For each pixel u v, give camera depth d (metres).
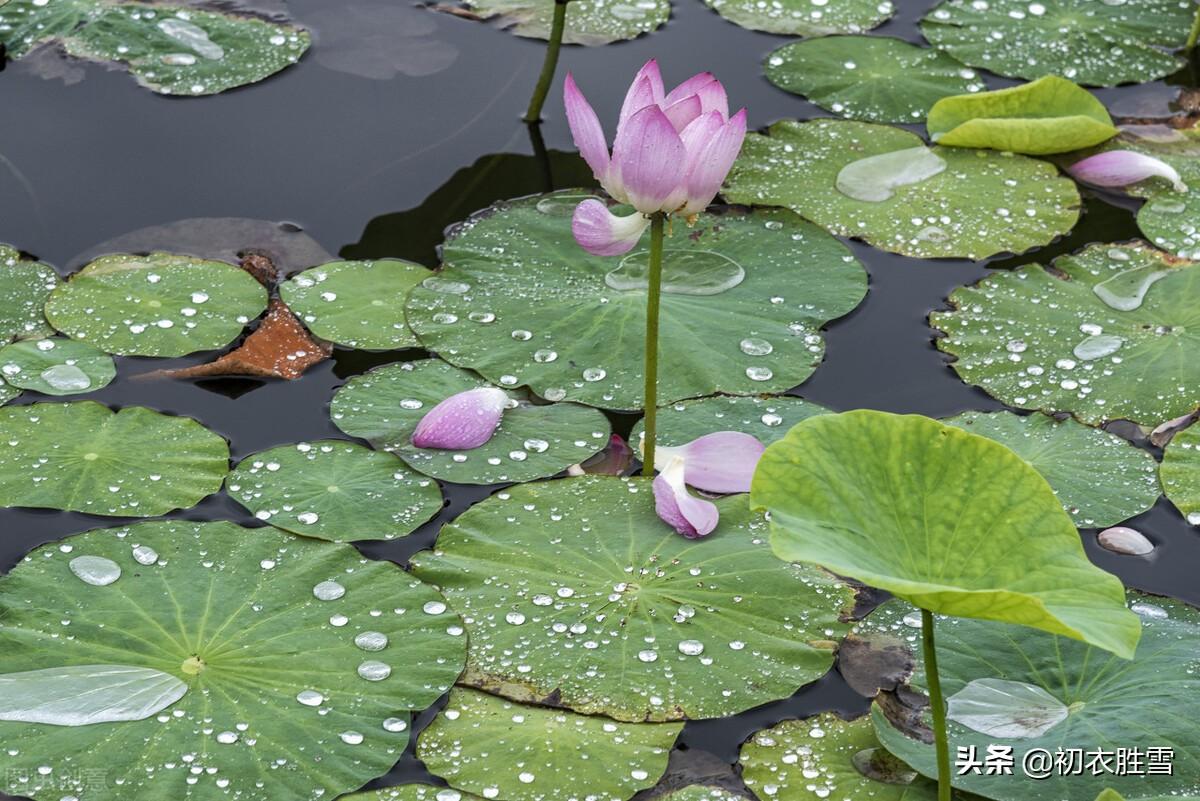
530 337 2.74
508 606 2.08
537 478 2.38
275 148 3.40
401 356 2.69
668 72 3.77
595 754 1.82
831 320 2.84
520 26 4.00
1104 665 1.94
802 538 1.58
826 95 3.74
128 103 3.53
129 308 2.76
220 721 1.84
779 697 1.93
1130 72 3.90
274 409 2.54
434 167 3.36
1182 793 1.71
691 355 2.69
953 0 4.18
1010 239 3.15
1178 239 3.16
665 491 2.28
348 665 1.95
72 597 2.04
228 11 3.92
